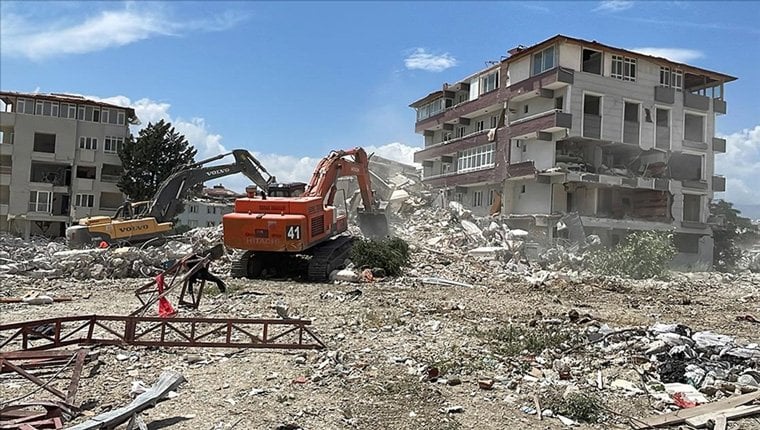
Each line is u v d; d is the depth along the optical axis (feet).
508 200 141.28
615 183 128.47
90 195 170.40
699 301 60.13
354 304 45.91
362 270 64.13
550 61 128.47
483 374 27.55
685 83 152.76
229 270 66.28
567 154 131.13
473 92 160.86
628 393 25.55
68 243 82.38
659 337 33.68
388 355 30.14
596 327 39.50
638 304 54.85
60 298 47.37
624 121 131.75
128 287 55.57
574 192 133.49
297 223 58.59
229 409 21.93
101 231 80.38
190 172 84.07
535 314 44.65
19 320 37.91
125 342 30.35
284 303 45.47
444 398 24.07
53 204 169.58
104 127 172.55
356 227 86.33
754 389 25.70
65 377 25.38
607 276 79.30
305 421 20.99
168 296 48.11
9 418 19.80
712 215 146.30
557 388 25.72
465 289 59.57
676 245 138.10
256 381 25.38
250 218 59.06
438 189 150.61
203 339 33.35
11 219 164.66
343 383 25.31
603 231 130.31
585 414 22.75
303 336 34.14
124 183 159.84
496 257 84.17
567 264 88.58
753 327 43.86
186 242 83.76
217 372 26.63
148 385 24.57
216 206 242.58
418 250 81.92
